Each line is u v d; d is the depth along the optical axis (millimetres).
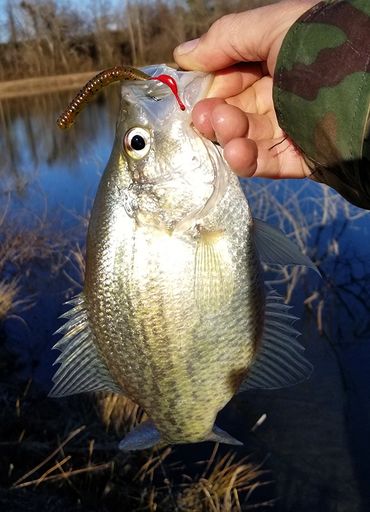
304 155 210
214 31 212
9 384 559
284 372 218
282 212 692
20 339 661
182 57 219
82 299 212
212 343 202
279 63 192
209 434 214
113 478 416
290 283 667
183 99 205
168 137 201
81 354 212
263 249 211
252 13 208
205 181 201
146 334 202
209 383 206
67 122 199
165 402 208
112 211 204
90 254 209
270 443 451
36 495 394
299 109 189
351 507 390
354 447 439
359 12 177
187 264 199
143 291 200
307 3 201
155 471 430
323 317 609
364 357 546
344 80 176
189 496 405
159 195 200
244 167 204
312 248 696
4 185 1089
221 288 200
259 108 231
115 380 213
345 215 723
